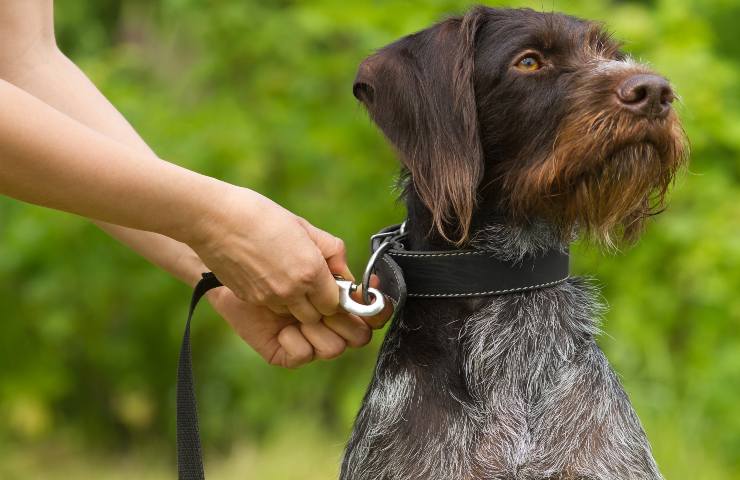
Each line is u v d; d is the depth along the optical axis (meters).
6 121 3.60
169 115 9.30
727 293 8.38
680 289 8.68
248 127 9.07
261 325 4.70
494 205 4.62
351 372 9.50
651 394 8.41
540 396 4.43
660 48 8.94
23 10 4.73
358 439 4.57
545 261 4.53
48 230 9.23
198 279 4.76
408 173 4.87
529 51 4.54
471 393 4.39
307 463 8.64
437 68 4.55
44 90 4.74
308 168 9.20
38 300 9.47
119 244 9.30
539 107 4.51
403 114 4.56
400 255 4.47
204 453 9.56
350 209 9.08
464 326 4.46
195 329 9.59
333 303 4.25
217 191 3.95
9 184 3.69
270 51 9.39
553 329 4.52
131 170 3.79
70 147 3.70
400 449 4.32
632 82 4.33
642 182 4.39
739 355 8.30
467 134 4.48
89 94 4.80
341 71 9.14
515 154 4.57
